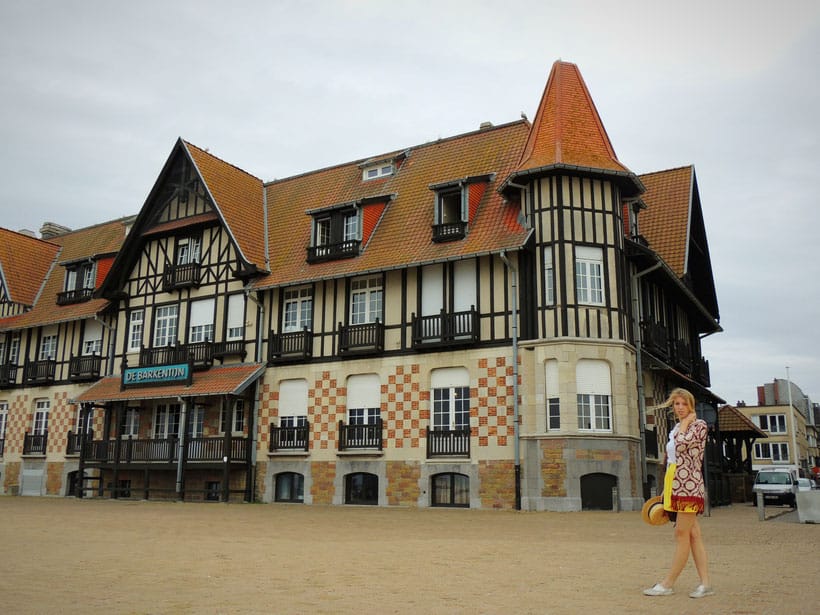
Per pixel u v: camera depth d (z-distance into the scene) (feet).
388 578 23.81
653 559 28.73
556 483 63.57
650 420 73.77
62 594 20.77
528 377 66.74
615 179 70.08
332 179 93.86
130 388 87.92
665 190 90.22
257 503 78.07
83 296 101.60
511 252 69.46
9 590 21.40
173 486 85.20
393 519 54.03
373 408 75.51
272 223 92.07
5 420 106.32
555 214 68.18
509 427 66.85
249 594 20.84
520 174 68.95
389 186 85.66
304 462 78.02
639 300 74.64
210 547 33.09
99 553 30.45
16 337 108.78
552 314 66.64
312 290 81.71
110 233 114.52
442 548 33.04
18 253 113.80
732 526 45.96
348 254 78.74
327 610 18.49
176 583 22.74
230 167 96.02
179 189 92.68
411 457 71.56
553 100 74.13
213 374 83.76
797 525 46.93
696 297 91.81
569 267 66.95
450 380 71.51
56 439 99.45
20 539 35.99
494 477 66.69
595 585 22.24
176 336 90.53
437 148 87.04
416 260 72.59
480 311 70.38
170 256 93.97
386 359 75.00
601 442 64.39
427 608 18.71
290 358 80.28
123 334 95.71
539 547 33.50
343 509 67.92
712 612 17.72
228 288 87.30
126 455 86.63
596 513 60.64
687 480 20.10
